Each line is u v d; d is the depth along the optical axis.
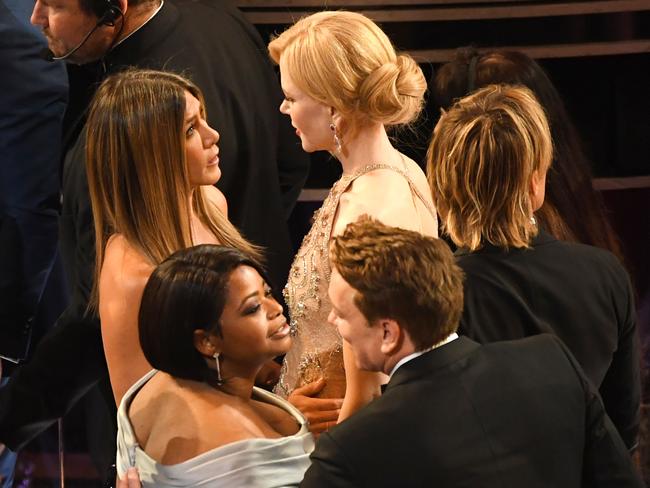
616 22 13.84
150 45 9.95
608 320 7.84
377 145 8.12
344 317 6.44
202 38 10.29
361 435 6.09
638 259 14.74
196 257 6.55
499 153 7.66
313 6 13.46
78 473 13.32
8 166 10.93
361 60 7.78
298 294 8.37
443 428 6.12
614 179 14.28
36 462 13.36
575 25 13.86
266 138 10.77
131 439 6.51
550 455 6.32
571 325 7.69
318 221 8.30
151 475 6.36
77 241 9.39
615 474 6.61
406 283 6.21
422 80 8.11
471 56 10.88
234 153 10.40
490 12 13.52
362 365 6.52
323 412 8.28
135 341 7.95
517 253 7.77
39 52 10.69
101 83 9.20
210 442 6.32
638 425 8.54
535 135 7.78
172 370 6.52
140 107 8.05
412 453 6.04
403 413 6.14
